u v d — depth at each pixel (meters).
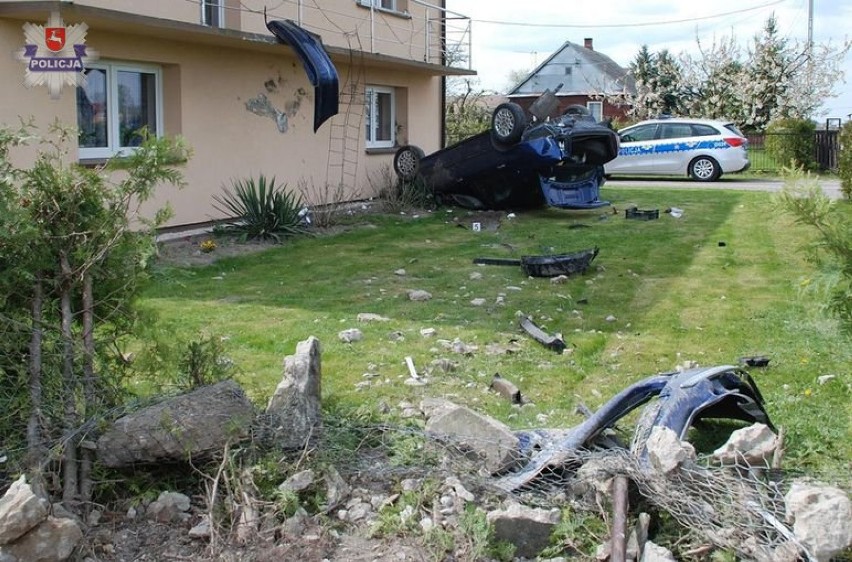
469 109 31.95
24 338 4.51
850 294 3.94
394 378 6.46
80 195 4.71
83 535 3.87
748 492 3.82
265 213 13.58
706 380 4.72
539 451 4.62
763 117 44.88
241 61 15.12
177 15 13.52
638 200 19.48
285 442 4.54
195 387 4.93
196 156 14.23
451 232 14.65
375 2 19.16
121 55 12.66
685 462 3.96
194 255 11.98
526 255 12.24
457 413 4.71
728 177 27.58
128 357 5.08
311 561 3.81
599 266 11.28
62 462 4.32
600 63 62.44
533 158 15.83
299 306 8.92
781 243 13.17
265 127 15.81
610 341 7.61
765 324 8.08
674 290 9.77
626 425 5.34
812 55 45.03
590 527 3.98
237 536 3.96
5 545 3.51
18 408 4.42
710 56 45.47
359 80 18.48
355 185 18.47
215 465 4.36
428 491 4.28
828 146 29.08
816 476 4.29
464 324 8.13
